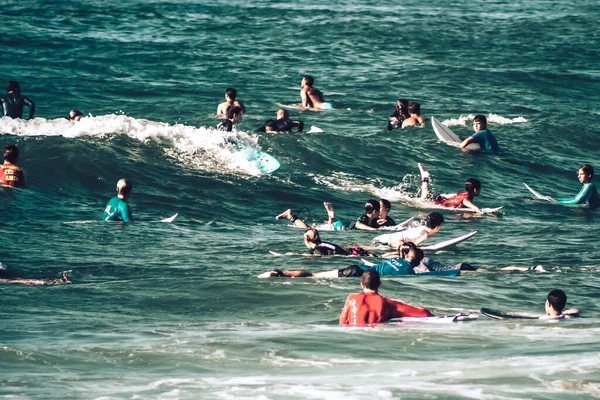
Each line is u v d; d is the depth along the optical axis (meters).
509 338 37.00
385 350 34.88
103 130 88.88
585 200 83.75
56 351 34.47
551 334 37.97
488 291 50.19
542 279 53.91
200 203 77.12
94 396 27.98
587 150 103.31
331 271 52.22
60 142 83.06
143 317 43.38
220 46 153.25
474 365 31.58
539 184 90.94
